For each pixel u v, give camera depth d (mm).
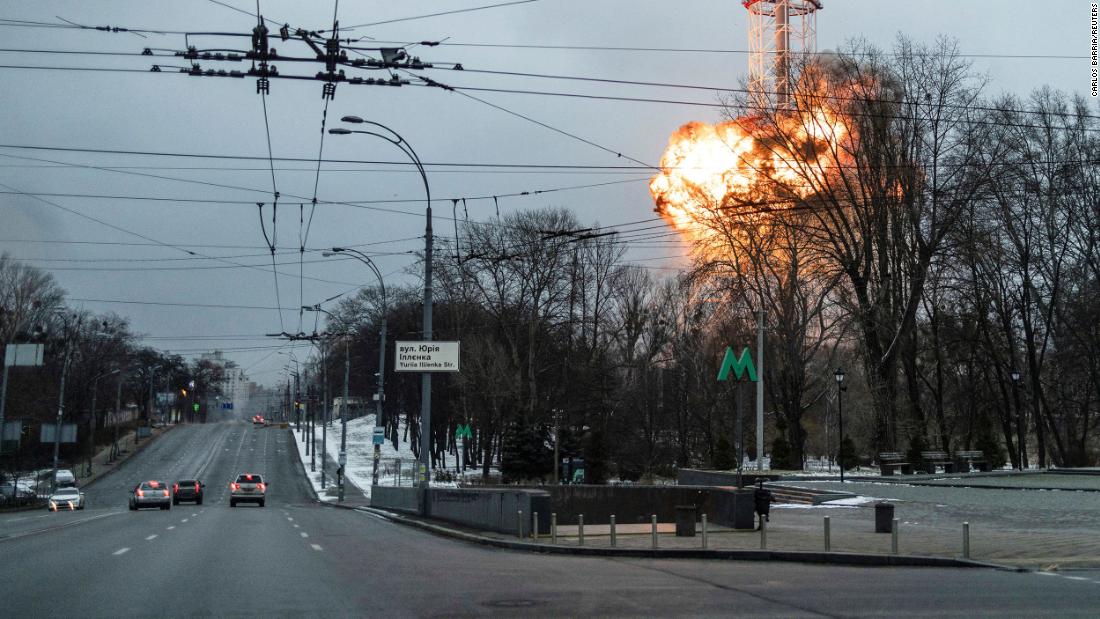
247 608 12305
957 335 64875
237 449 131250
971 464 54156
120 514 44031
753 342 60719
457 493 30703
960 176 50031
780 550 19922
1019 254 57781
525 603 12766
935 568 17844
